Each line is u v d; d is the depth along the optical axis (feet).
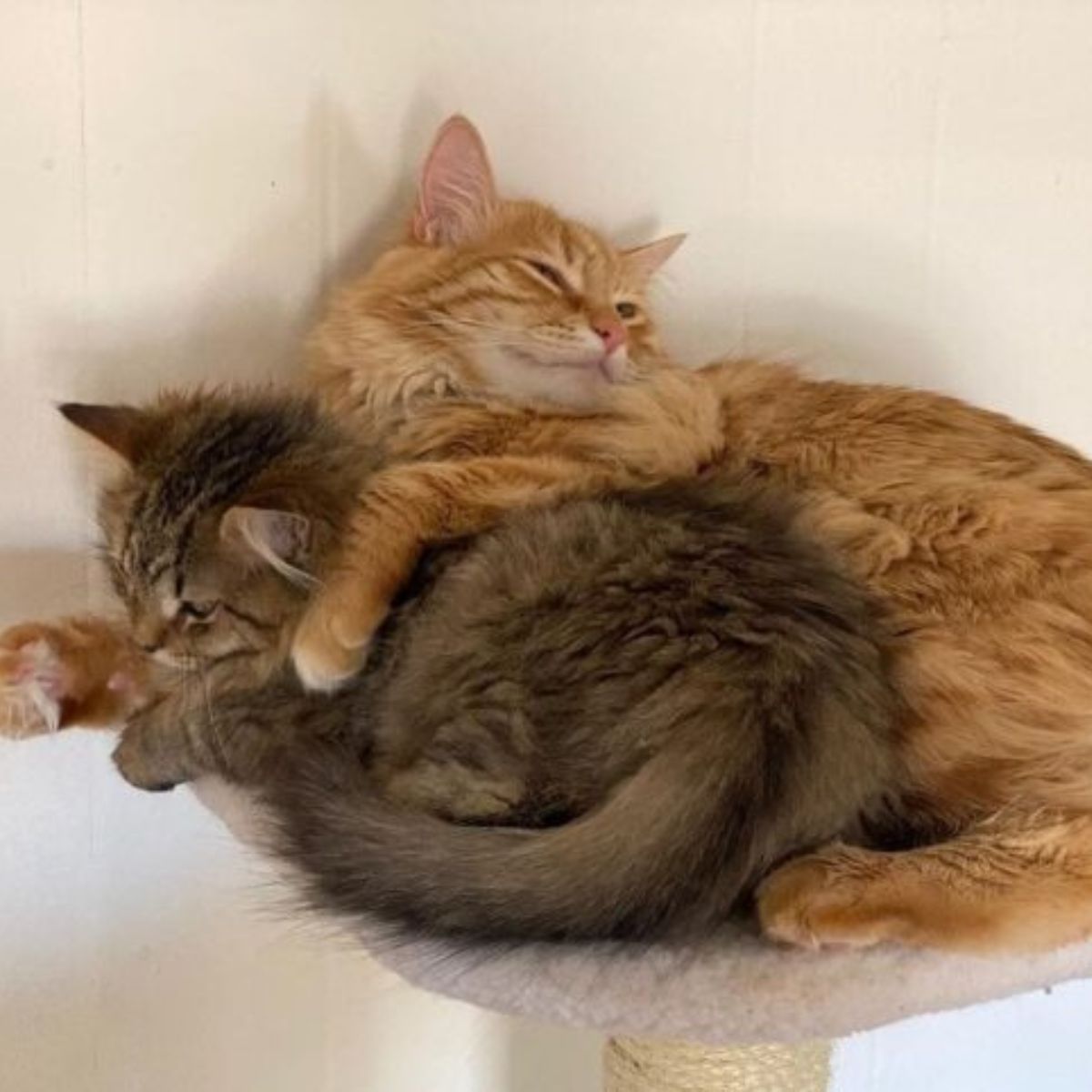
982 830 1.77
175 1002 2.39
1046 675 1.91
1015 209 2.64
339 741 1.90
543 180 2.38
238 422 2.00
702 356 2.53
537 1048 2.77
